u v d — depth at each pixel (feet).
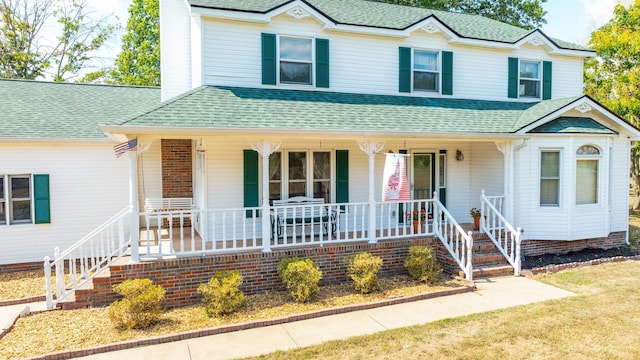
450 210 46.75
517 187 40.81
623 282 33.17
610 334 23.41
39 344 22.66
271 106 35.70
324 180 41.11
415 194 45.68
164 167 45.93
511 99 49.42
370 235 35.09
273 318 26.03
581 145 39.99
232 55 38.86
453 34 45.68
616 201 44.70
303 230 33.88
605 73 68.08
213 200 36.83
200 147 39.75
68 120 43.09
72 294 28.86
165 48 44.91
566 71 52.34
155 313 25.34
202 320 26.12
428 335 23.73
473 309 27.84
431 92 46.44
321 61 41.57
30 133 39.24
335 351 21.98
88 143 40.96
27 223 39.52
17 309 28.91
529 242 41.01
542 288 32.01
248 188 37.45
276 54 40.11
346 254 33.88
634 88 60.70
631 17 62.13
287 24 40.42
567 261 39.52
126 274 28.40
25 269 39.29
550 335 23.43
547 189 40.88
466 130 38.32
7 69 91.76
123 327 24.79
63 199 40.68
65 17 100.07
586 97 40.88
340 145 40.70
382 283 33.06
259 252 31.60
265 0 43.32
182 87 45.34
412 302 29.45
